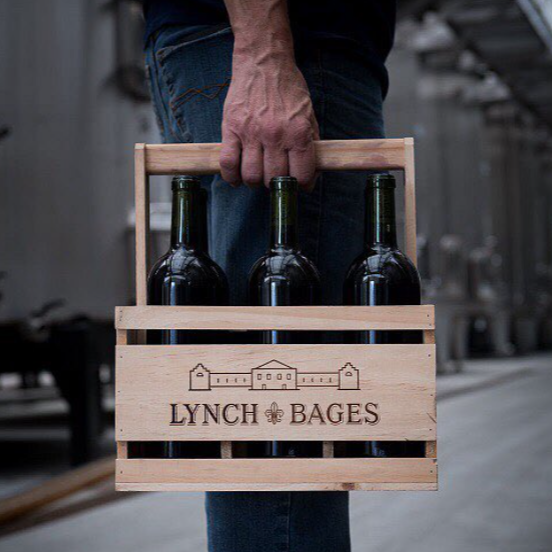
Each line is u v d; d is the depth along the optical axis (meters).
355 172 1.12
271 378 0.94
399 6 9.70
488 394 7.03
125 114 3.71
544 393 7.04
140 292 1.02
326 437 0.94
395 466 0.93
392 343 0.98
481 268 12.66
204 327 0.95
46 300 3.43
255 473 0.94
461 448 4.30
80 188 3.54
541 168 17.72
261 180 1.00
